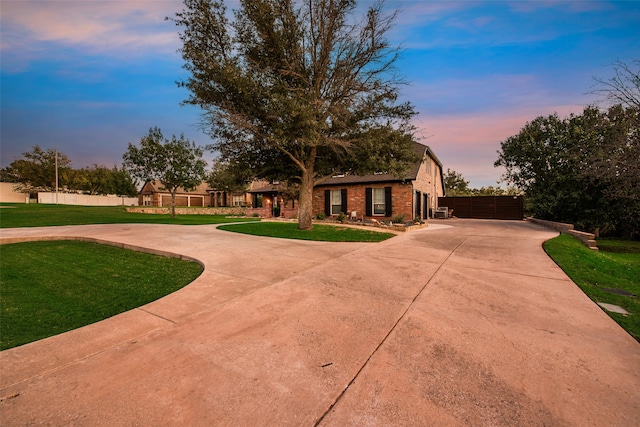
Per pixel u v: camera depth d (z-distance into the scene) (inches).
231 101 397.1
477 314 137.3
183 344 108.7
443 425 68.5
